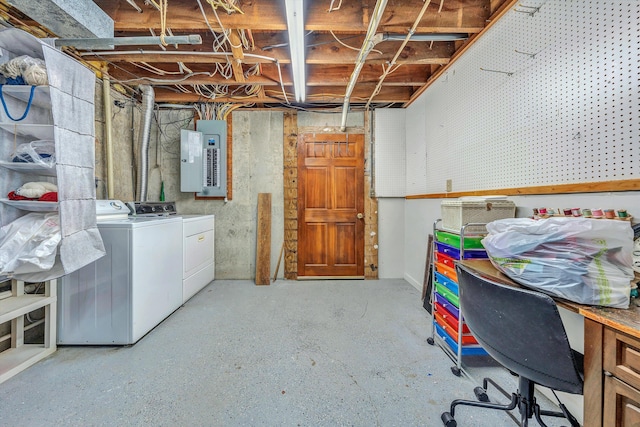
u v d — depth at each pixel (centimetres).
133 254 189
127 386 147
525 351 88
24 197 151
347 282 342
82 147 153
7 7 167
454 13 184
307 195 355
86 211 156
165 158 342
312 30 188
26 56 147
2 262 137
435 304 194
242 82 271
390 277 360
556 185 136
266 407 133
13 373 154
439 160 264
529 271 98
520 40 160
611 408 74
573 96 128
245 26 179
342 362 170
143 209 257
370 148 357
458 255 165
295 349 185
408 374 159
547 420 129
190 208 346
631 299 86
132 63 257
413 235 330
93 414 128
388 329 214
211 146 335
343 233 357
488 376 158
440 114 261
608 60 112
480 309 99
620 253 89
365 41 187
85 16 151
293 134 352
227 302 271
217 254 351
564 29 132
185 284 267
